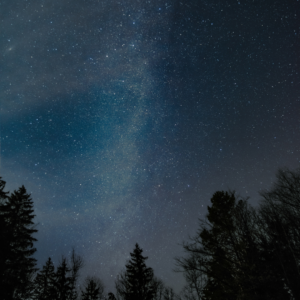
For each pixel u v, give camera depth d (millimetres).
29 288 21609
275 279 12484
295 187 14969
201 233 15977
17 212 23031
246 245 14141
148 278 22016
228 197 16734
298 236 13578
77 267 23047
